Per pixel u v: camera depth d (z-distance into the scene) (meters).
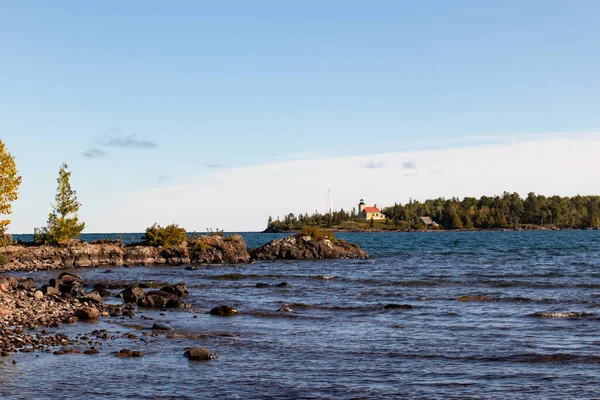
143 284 46.84
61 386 17.84
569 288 43.72
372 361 21.08
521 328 27.05
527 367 19.97
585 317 29.67
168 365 20.45
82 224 77.06
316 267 70.38
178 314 32.44
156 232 81.00
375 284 48.44
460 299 37.56
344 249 90.19
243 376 19.11
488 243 144.62
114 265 73.75
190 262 77.44
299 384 18.19
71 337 24.80
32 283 40.75
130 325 28.27
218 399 16.77
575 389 17.39
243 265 74.19
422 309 33.47
